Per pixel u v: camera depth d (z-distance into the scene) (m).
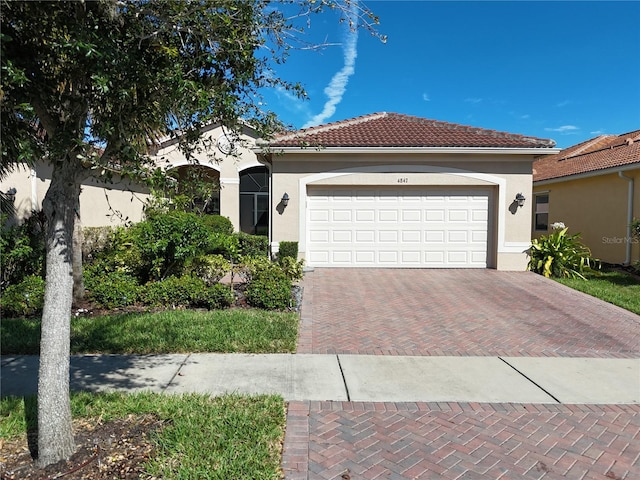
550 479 3.29
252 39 3.45
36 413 4.05
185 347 6.05
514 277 11.98
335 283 10.97
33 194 11.25
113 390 4.67
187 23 3.23
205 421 3.93
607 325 7.63
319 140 12.98
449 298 9.52
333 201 13.17
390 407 4.43
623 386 5.08
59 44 2.81
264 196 20.59
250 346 6.12
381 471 3.33
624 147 16.80
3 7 2.77
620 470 3.42
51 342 3.21
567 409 4.48
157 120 3.46
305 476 3.24
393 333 7.01
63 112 3.28
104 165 3.04
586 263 14.11
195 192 4.15
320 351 6.11
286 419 4.11
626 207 14.66
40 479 3.02
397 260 13.26
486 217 13.22
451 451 3.65
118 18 3.06
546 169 20.89
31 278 8.13
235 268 9.34
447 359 5.88
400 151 12.59
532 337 6.91
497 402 4.61
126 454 3.37
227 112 3.46
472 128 14.41
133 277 9.05
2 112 2.85
